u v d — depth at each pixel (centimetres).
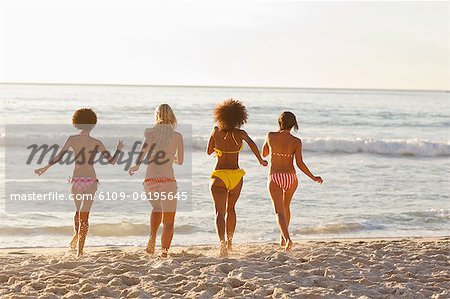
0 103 6056
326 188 1878
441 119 5525
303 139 2998
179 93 10656
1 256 945
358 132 4394
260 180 1962
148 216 1419
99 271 798
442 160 2789
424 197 1786
